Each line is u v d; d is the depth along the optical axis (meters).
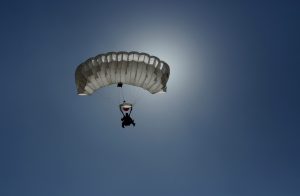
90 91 138.12
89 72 134.25
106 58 133.75
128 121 135.25
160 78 135.75
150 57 135.00
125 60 133.50
